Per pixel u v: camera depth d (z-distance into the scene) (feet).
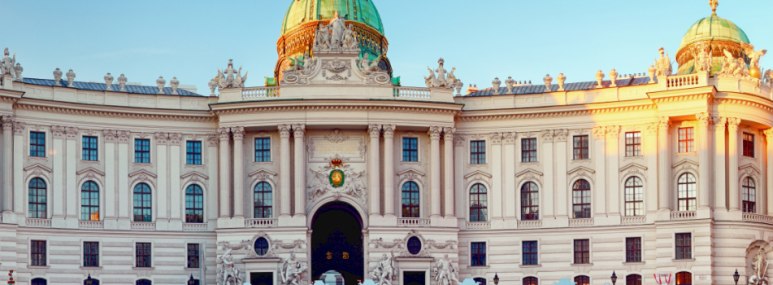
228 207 321.73
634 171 321.32
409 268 318.24
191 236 326.03
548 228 325.01
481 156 333.42
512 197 329.52
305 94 324.39
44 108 315.17
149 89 346.33
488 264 326.85
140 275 320.29
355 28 373.20
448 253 321.73
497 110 330.54
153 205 325.62
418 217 325.62
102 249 318.45
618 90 324.80
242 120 323.78
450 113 327.47
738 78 318.45
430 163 327.67
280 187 322.14
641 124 322.75
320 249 344.49
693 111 314.14
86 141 322.34
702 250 307.37
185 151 329.93
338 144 328.49
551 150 329.11
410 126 325.42
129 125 326.03
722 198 312.50
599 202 323.37
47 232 312.09
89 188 320.70
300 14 378.94
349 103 320.91
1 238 302.04
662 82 318.65
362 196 325.83
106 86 335.67
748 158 322.34
